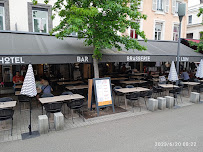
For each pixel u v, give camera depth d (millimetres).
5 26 10383
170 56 11141
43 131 6051
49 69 14914
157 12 15898
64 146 5203
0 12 10328
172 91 9914
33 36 9648
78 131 6273
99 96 7832
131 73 17719
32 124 6902
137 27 7949
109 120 7363
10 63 6809
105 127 6617
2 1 10156
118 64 17875
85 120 7258
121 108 8914
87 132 6176
